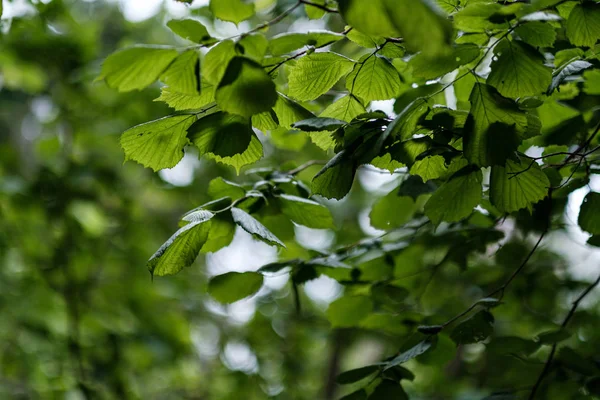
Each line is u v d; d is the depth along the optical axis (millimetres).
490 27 1737
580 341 2943
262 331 4215
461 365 4336
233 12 1663
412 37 1556
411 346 2027
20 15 3111
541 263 2889
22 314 3961
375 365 2002
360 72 1802
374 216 2248
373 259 2160
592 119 2104
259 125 1797
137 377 4375
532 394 2088
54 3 3230
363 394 2012
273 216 2012
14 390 4766
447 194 1827
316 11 1738
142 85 1651
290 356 4434
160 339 4094
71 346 3873
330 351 5336
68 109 3750
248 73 1656
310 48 1744
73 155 3809
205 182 3887
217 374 4840
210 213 1795
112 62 1633
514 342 2100
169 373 4660
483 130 1736
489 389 3422
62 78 3520
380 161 1857
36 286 3973
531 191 1817
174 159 1809
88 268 4008
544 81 1752
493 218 2217
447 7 1780
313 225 1996
